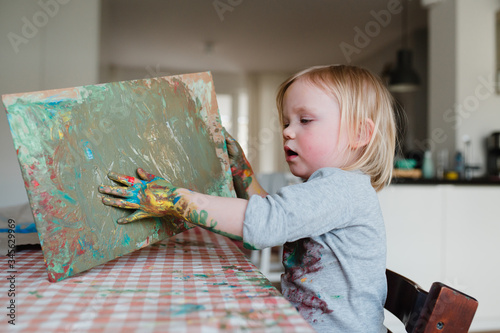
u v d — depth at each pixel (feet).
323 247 2.06
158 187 1.85
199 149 2.20
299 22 14.76
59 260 1.59
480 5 9.95
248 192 2.75
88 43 8.35
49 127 1.60
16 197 7.63
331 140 2.33
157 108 2.03
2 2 7.84
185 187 2.07
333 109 2.33
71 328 1.11
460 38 9.83
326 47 17.81
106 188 1.75
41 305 1.30
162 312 1.25
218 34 16.22
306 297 2.08
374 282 2.08
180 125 2.13
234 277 1.72
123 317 1.20
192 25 15.16
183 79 2.19
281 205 1.86
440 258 6.67
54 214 1.58
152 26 15.29
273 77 22.34
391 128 2.61
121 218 1.82
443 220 6.70
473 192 6.79
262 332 1.10
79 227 1.66
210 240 2.76
